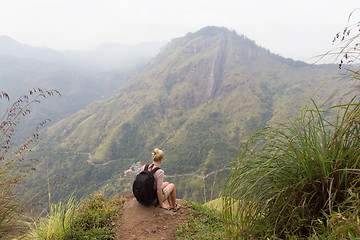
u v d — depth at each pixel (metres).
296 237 2.25
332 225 1.86
